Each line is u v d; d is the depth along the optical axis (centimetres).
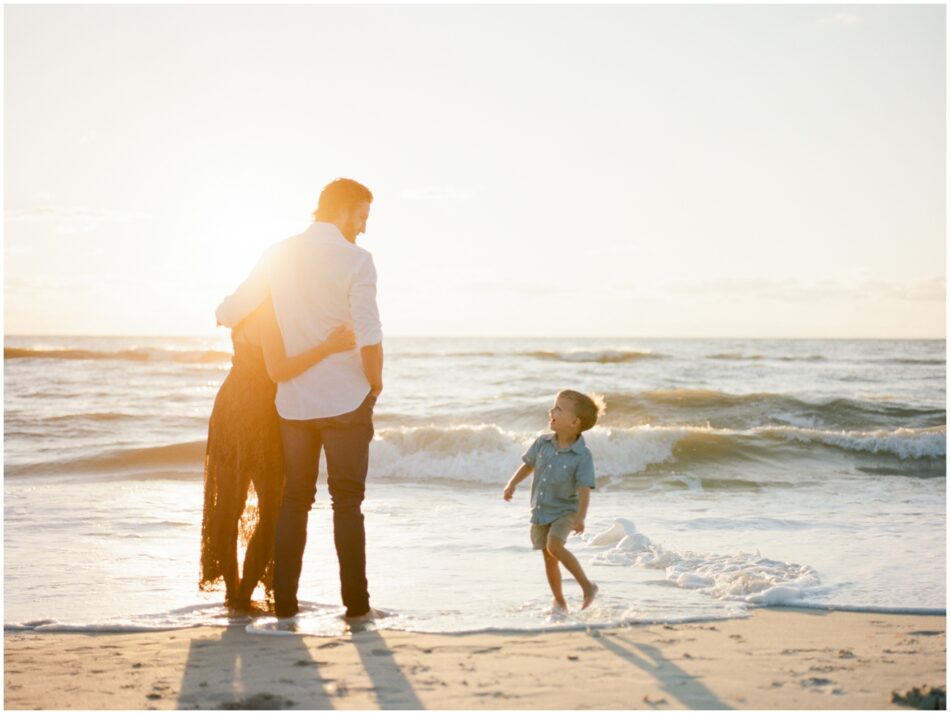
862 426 1677
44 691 314
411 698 304
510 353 4772
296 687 317
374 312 427
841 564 573
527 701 301
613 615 436
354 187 450
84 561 584
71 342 11788
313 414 429
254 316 452
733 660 354
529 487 1014
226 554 453
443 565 575
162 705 298
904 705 298
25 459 1188
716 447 1220
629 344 11119
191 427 1650
